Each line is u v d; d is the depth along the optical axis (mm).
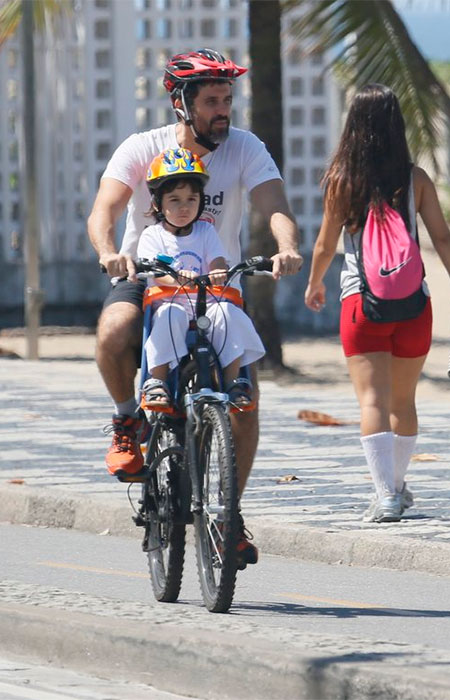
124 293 15789
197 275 15117
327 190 19969
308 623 15133
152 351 15047
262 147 16125
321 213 75875
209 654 12938
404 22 47188
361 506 21438
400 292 19531
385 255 19562
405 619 15547
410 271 19531
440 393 47906
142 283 15844
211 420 14656
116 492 22953
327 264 20359
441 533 19312
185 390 15234
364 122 19766
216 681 12836
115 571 18734
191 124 15836
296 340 65375
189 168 15227
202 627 13719
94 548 20656
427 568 18422
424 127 47625
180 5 73000
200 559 15297
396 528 19688
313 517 20594
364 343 19922
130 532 21625
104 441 28922
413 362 20094
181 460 15336
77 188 73688
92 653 13828
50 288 71562
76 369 47500
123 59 71625
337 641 13070
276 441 28672
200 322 14938
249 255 48875
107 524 21953
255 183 16000
